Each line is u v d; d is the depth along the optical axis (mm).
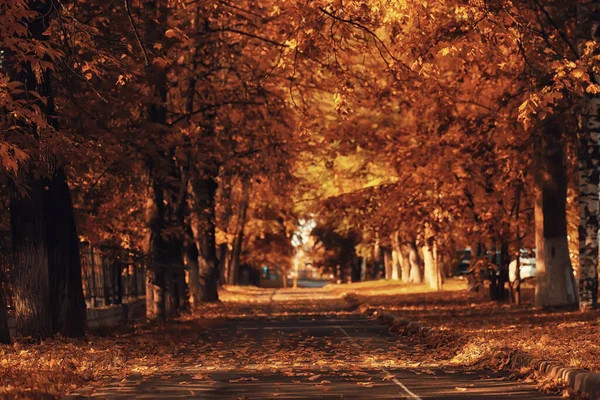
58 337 24750
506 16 22062
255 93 39031
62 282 25609
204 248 63062
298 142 43094
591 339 21156
